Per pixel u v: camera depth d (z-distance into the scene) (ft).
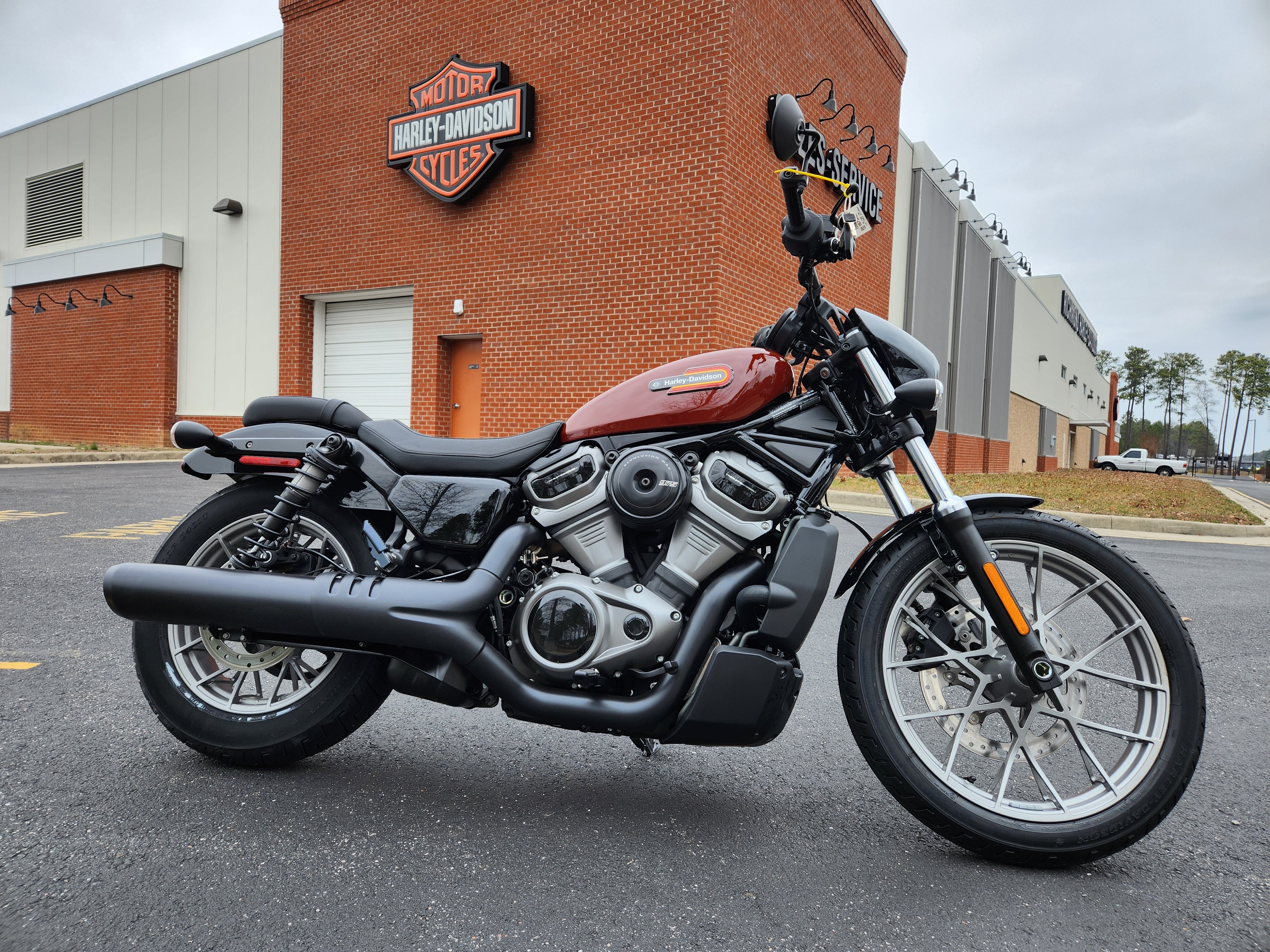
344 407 7.60
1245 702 10.12
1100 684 10.26
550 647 6.27
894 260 52.44
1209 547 26.48
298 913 5.11
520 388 38.45
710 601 6.22
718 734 6.08
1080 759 8.12
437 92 39.32
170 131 50.78
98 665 10.07
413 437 7.25
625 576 6.43
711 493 6.30
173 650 7.54
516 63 37.88
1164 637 6.07
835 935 5.05
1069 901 5.55
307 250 44.80
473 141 38.19
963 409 69.36
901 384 6.64
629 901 5.37
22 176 59.06
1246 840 6.52
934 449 62.75
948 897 5.56
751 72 34.91
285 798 6.81
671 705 6.13
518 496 6.82
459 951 4.76
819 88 40.50
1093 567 6.30
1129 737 6.12
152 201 51.78
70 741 7.84
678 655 6.16
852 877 5.80
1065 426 142.00
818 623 13.46
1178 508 36.99
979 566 6.15
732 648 6.08
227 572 6.89
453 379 41.63
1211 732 9.08
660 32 34.42
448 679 6.46
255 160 47.09
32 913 5.02
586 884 5.57
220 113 48.49
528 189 37.86
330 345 45.60
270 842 6.04
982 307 73.72
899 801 6.23
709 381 6.57
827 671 11.00
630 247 35.50
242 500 7.63
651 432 6.69
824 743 8.50
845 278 44.55
